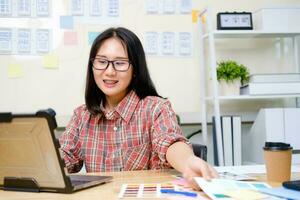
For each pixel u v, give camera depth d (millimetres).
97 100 1399
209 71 2350
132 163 1317
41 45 2256
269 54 2420
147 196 752
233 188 767
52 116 768
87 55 2283
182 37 2344
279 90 2096
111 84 1325
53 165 798
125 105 1354
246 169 1105
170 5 2334
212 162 2371
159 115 1302
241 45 2400
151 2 2324
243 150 2391
